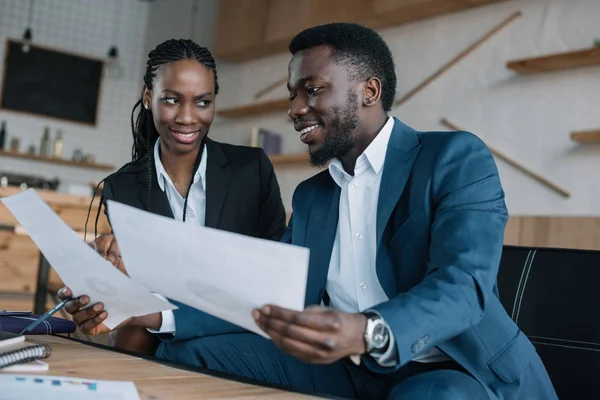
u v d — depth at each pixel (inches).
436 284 44.0
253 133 240.1
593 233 150.3
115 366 44.1
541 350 61.1
